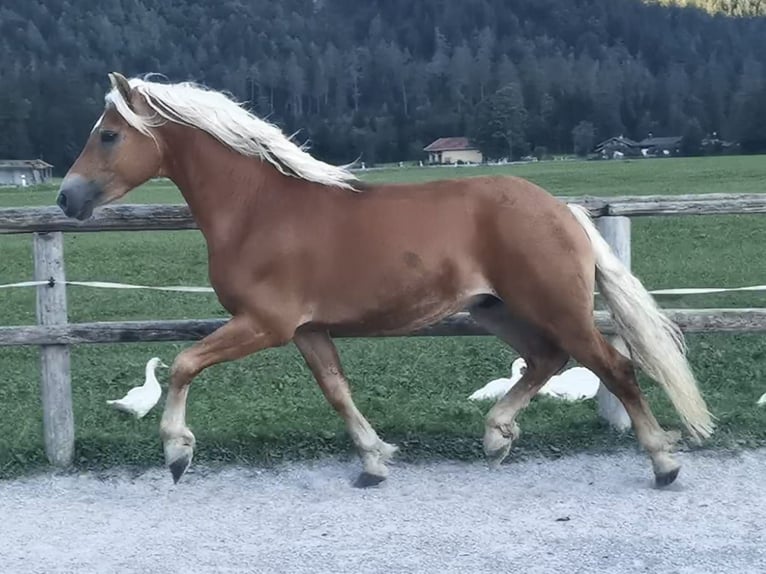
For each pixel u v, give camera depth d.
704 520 4.20
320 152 73.94
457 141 78.44
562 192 34.66
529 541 4.01
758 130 74.50
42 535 4.24
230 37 106.00
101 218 5.13
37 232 5.17
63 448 5.22
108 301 12.14
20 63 82.75
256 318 4.41
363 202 4.49
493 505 4.49
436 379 7.19
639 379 6.84
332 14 135.75
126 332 5.15
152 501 4.70
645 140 80.75
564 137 82.12
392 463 5.16
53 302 5.20
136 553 4.00
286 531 4.22
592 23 126.81
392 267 4.39
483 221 4.43
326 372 4.82
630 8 130.62
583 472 4.95
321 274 4.43
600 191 34.62
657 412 5.85
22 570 3.84
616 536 4.04
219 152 4.55
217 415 6.07
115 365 8.08
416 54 124.62
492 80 90.19
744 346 8.11
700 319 5.14
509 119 78.75
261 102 84.81
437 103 87.19
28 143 65.88
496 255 4.42
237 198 4.51
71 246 19.88
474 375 7.34
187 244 20.00
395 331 4.59
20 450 5.31
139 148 4.52
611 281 4.53
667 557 3.79
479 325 5.05
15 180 62.16
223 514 4.48
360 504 4.56
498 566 3.75
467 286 4.46
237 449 5.28
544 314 4.41
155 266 16.52
